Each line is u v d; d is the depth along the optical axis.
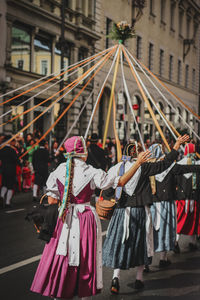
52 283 3.27
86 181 3.40
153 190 5.20
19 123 16.92
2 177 9.82
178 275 5.07
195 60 41.62
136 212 4.45
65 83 19.70
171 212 5.31
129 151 4.51
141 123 28.11
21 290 4.40
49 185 3.49
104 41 23.92
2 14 15.49
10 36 16.02
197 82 42.16
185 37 38.22
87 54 22.12
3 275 4.88
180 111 36.50
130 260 4.38
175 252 6.17
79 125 21.67
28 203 10.54
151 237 4.57
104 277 4.97
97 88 22.56
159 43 31.83
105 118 24.19
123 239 4.35
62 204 3.31
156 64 31.31
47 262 3.32
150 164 4.37
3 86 15.55
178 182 6.15
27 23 16.97
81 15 20.86
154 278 4.95
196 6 39.94
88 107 22.00
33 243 6.43
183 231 6.16
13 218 8.45
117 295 4.36
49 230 3.36
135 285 4.57
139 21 27.97
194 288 4.59
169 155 4.25
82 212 3.39
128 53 5.65
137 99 27.80
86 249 3.31
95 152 9.03
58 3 18.95
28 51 17.48
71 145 3.45
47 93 18.55
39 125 18.58
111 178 3.43
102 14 23.48
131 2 26.94
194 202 6.16
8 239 6.66
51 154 15.51
